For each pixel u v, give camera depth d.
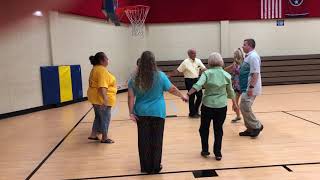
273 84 12.66
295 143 4.47
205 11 12.69
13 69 7.71
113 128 5.91
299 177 3.23
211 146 4.47
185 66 6.56
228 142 4.64
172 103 8.80
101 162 3.96
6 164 4.02
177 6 12.68
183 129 5.59
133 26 12.25
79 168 3.77
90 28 10.30
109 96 4.72
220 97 3.78
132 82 3.44
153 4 12.65
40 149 4.66
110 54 11.30
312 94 9.55
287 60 12.66
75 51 9.66
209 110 3.80
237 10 12.68
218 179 3.26
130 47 12.51
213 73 3.77
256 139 4.75
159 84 3.42
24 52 8.00
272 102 8.30
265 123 5.85
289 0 12.60
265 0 12.63
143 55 3.41
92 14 10.02
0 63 7.42
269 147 4.32
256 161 3.77
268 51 12.91
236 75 5.96
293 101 8.35
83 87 10.05
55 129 5.99
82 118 7.02
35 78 8.34
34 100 8.27
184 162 3.83
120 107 8.46
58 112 8.00
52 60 8.82
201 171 3.51
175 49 12.91
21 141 5.17
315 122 5.77
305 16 12.64
